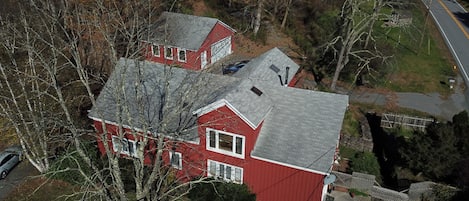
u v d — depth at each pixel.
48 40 27.67
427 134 26.41
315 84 39.19
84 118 29.42
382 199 24.28
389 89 39.09
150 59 34.25
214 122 23.08
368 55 38.66
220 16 51.41
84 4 31.88
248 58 44.75
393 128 32.97
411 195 24.48
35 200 24.50
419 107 36.22
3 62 25.75
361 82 39.81
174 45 37.56
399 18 48.72
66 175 25.17
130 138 25.86
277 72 30.88
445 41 50.25
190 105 23.03
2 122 26.53
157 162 19.61
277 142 23.14
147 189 19.62
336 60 39.56
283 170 22.84
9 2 29.56
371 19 33.50
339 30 42.75
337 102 23.86
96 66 32.50
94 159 25.36
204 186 23.55
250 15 51.06
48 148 26.28
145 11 33.72
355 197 24.42
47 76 25.73
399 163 28.08
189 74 24.59
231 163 24.06
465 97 38.00
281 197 23.88
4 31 24.28
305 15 53.38
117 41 31.17
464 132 25.30
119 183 19.02
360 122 32.97
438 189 23.88
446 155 25.02
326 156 22.11
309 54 44.88
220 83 25.47
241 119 22.25
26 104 26.38
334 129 22.89
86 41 33.03
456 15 59.22
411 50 47.22
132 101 26.06
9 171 27.02
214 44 42.59
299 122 23.56
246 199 23.16
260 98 23.95
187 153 24.91
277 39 48.81
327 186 24.27
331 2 54.38
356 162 27.91
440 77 41.50
